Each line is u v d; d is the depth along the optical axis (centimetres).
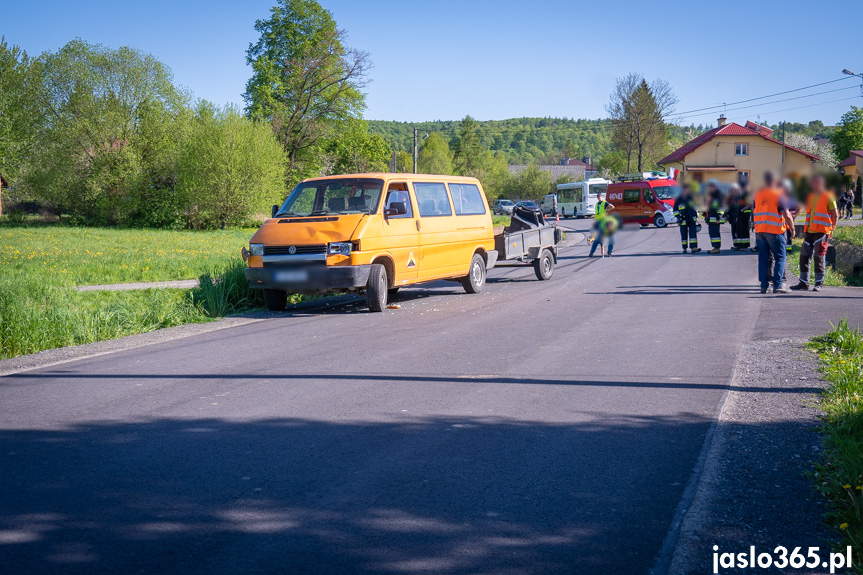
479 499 379
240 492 390
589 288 1364
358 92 5512
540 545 326
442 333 896
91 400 594
